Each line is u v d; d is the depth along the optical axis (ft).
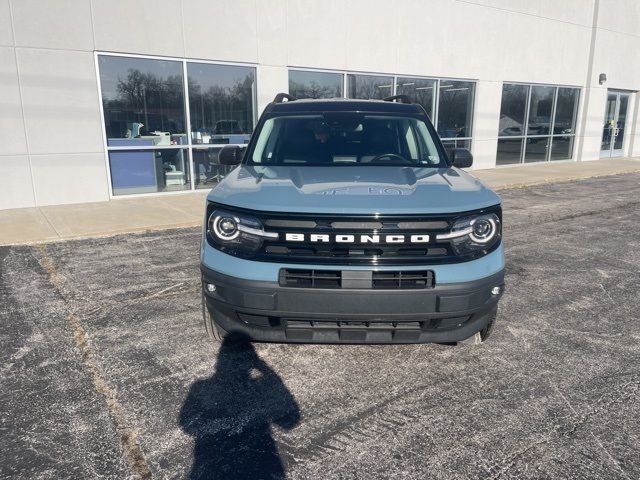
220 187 11.33
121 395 10.40
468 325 10.53
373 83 43.73
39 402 10.15
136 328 13.79
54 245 22.77
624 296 16.60
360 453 8.61
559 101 61.00
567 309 15.40
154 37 32.55
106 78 31.68
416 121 15.06
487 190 11.10
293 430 9.25
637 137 72.95
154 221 26.84
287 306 9.75
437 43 47.01
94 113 31.58
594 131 65.51
